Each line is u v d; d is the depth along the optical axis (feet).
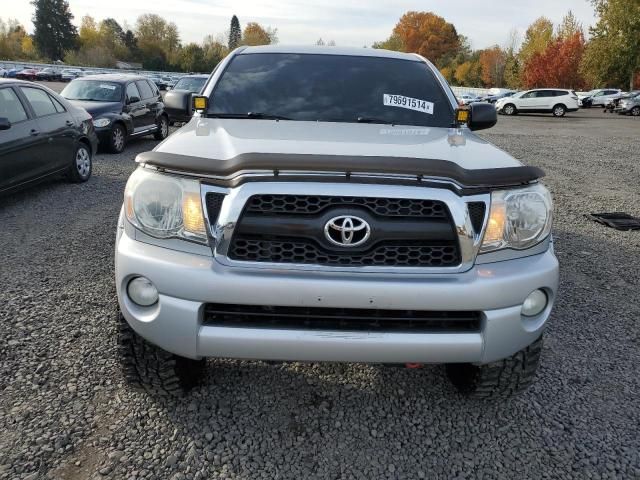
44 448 7.66
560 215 22.94
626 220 21.86
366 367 10.11
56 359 9.90
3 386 9.02
